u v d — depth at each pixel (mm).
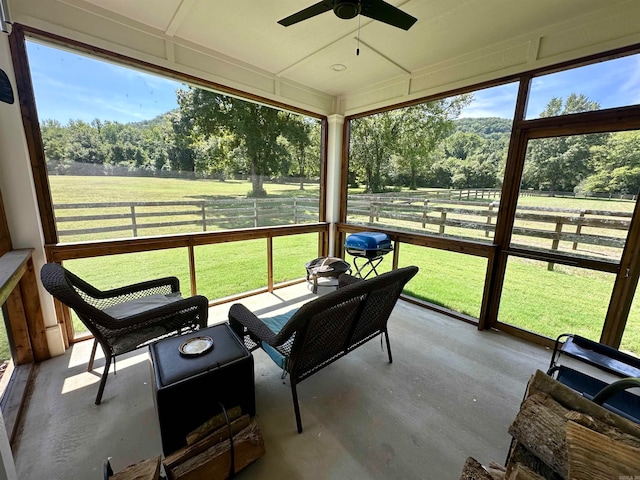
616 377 2143
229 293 3732
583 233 2344
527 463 1017
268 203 4141
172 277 2539
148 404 1794
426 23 2279
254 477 1338
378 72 3311
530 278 2678
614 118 2111
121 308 2135
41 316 2207
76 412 1715
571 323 2479
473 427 1658
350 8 1454
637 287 2152
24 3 1967
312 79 3545
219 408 1482
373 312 1960
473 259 3574
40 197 2234
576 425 860
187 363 1450
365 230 4074
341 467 1398
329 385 2016
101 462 1411
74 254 2365
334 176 4359
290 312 2260
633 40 1955
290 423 1669
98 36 2246
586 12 2104
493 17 2188
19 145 2031
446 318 3145
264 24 2379
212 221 3729
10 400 1741
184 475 1162
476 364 2287
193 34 2561
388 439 1567
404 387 2002
